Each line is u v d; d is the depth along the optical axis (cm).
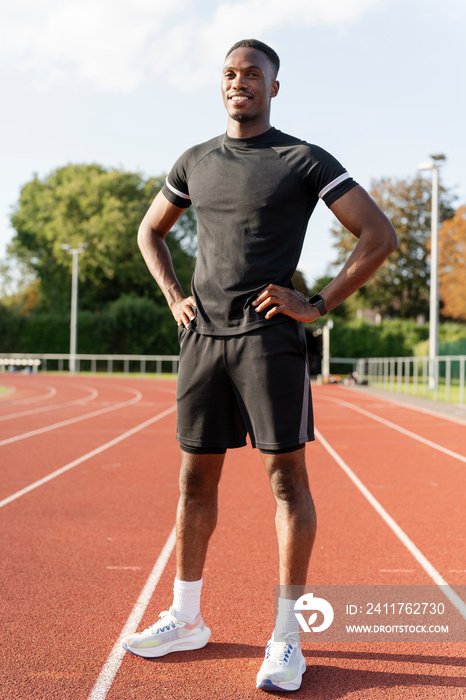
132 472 811
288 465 272
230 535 513
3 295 5988
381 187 5681
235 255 269
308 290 5441
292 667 259
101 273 5591
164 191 306
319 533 520
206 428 283
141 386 3300
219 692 259
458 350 2869
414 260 5638
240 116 273
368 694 258
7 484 728
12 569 423
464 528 536
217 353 275
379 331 4800
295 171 265
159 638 290
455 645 305
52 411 1797
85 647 301
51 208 5522
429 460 916
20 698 253
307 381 277
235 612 347
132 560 444
